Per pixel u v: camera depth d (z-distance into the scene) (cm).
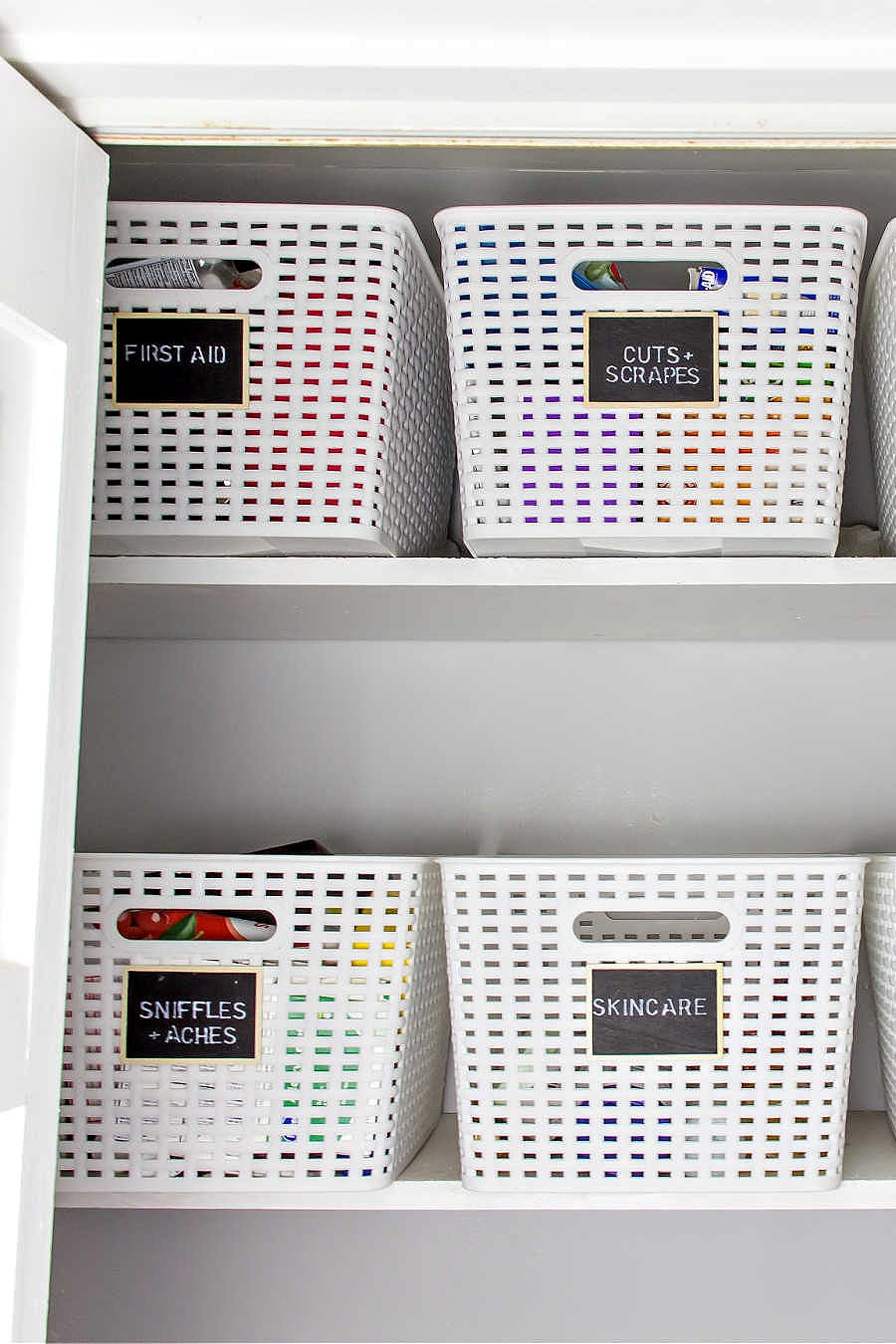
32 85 84
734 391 100
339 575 102
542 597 108
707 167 111
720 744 133
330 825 133
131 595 108
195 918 101
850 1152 109
